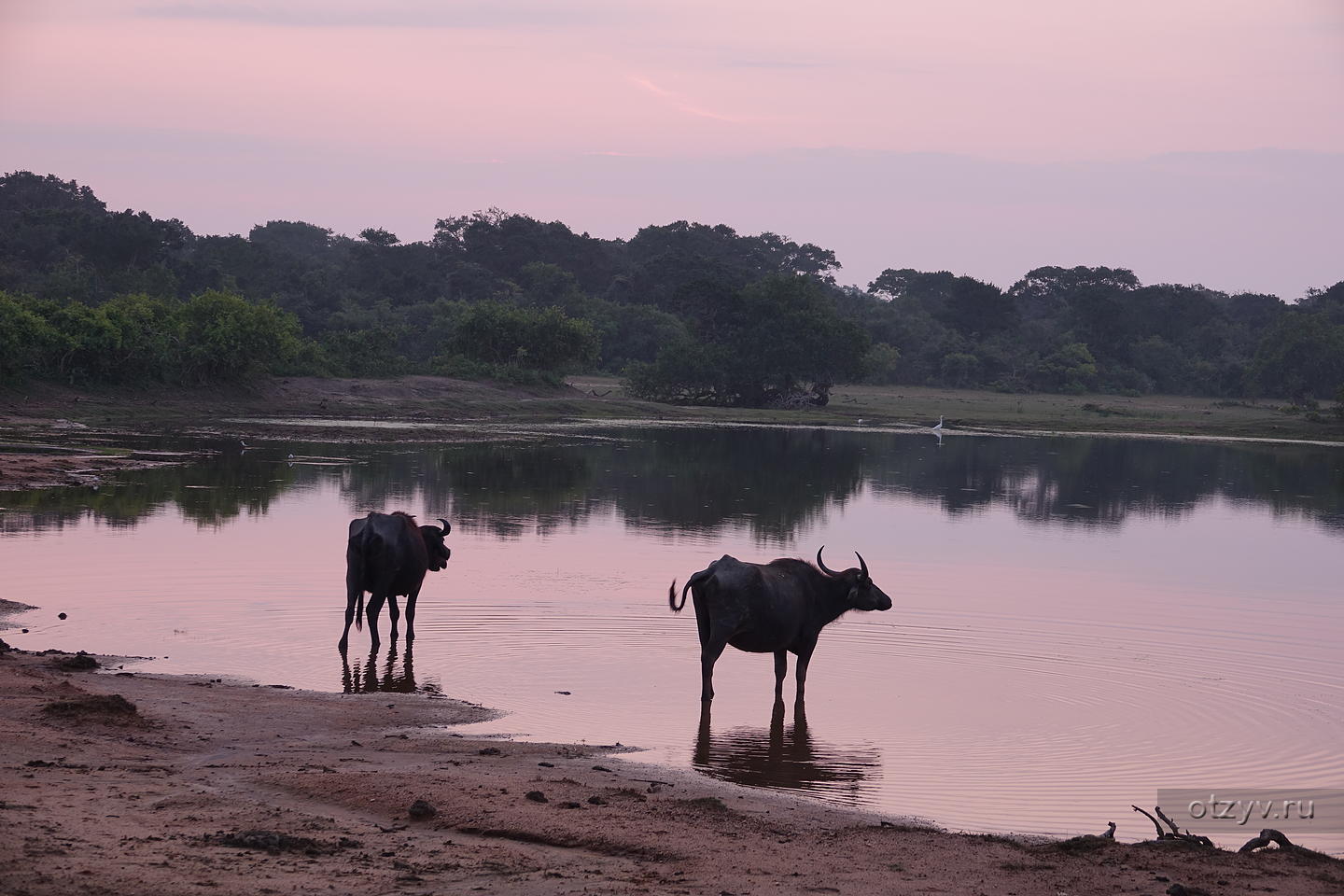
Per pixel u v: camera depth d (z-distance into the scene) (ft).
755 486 120.26
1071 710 43.78
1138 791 35.37
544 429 191.31
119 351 180.96
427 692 43.47
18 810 25.40
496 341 251.80
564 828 27.30
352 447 146.10
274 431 161.79
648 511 98.02
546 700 43.06
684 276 416.46
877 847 27.91
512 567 68.90
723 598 43.09
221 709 38.14
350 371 222.69
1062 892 25.25
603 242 548.31
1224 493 132.87
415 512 90.99
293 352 205.67
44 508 85.30
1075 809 33.53
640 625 55.16
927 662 50.78
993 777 36.24
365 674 45.52
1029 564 78.28
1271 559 84.74
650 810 29.55
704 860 25.95
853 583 45.83
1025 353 411.34
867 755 37.88
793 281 290.35
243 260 385.50
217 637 50.24
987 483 133.59
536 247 458.09
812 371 280.72
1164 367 413.80
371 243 455.22
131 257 350.02
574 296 374.43
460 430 179.52
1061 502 117.29
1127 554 84.48
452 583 63.57
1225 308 557.33
